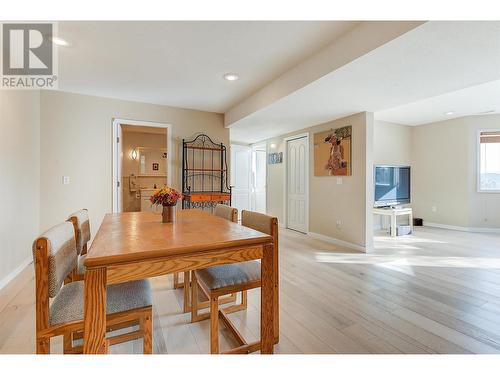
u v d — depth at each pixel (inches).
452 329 70.3
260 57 99.7
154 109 162.2
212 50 94.0
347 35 82.7
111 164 150.2
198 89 135.5
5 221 97.7
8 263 99.7
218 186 183.6
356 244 150.2
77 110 141.5
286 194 218.5
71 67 108.1
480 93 149.3
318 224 180.2
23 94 114.6
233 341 66.2
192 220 76.5
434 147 230.8
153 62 103.7
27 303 83.6
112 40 87.1
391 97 116.3
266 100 130.0
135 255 43.5
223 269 64.6
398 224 230.7
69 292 52.8
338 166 161.5
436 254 141.6
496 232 202.8
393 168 199.0
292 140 211.5
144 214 89.4
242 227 65.9
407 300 87.1
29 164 120.9
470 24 61.8
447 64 83.3
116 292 52.9
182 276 108.0
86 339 40.7
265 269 56.5
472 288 96.5
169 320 75.4
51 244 44.2
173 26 79.4
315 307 82.4
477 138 207.6
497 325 72.2
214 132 181.8
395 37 68.3
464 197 213.2
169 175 167.3
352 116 151.1
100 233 58.1
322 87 103.7
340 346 63.0
